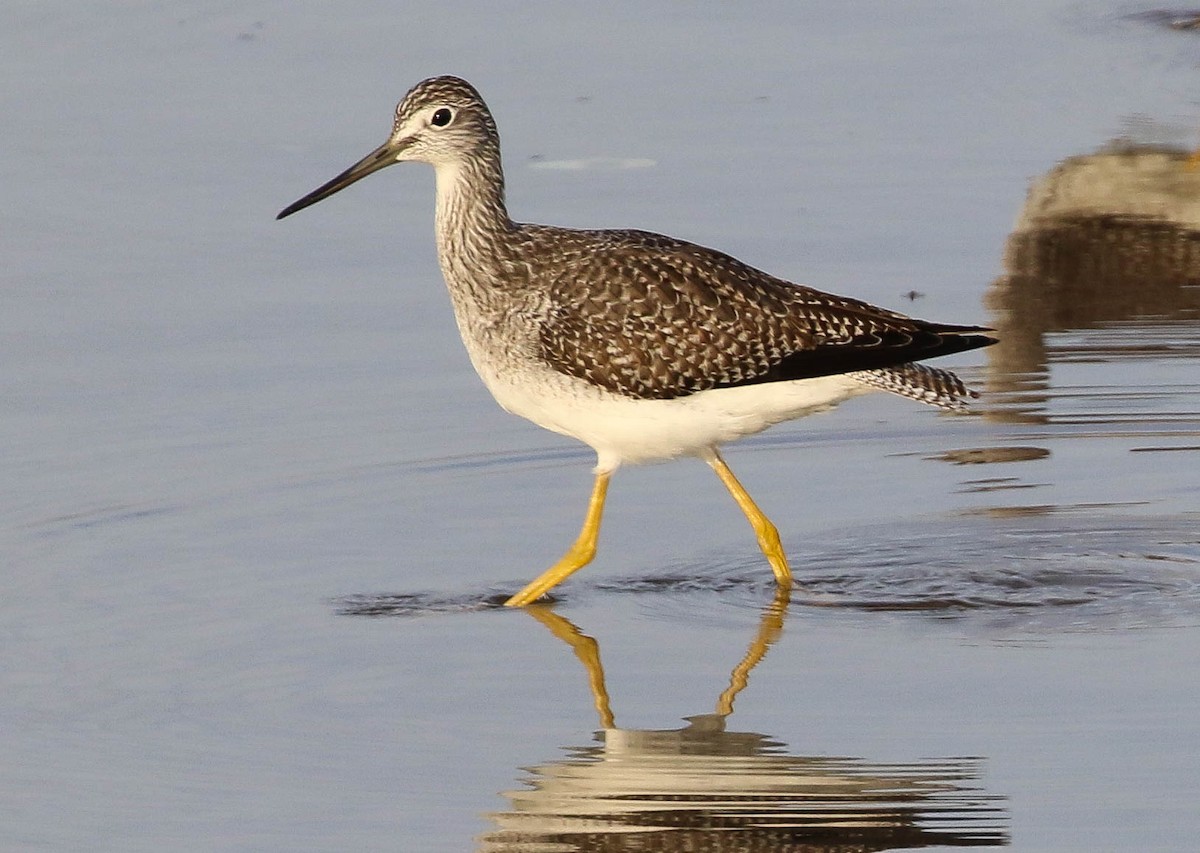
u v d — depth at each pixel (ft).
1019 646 36.86
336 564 41.14
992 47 69.72
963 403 39.19
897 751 32.50
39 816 30.73
